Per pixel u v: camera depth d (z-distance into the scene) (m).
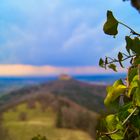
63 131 111.38
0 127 120.69
